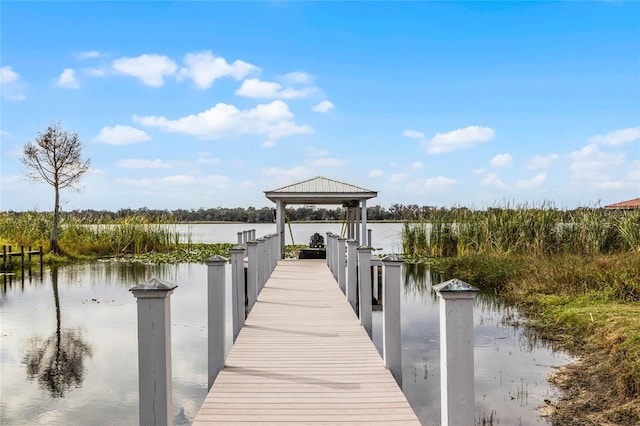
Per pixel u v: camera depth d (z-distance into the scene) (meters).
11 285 16.53
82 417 5.99
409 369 7.59
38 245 25.27
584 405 5.95
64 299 13.79
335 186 17.73
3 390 6.88
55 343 9.22
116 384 7.09
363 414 4.22
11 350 8.77
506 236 19.64
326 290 11.01
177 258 25.66
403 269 19.59
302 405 4.41
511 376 7.11
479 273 16.36
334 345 6.42
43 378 7.36
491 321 10.64
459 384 3.22
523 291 13.09
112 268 21.66
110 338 9.58
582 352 8.09
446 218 23.19
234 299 7.48
